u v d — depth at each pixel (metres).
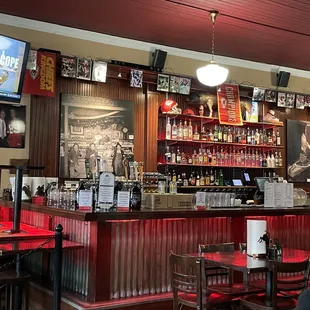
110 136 7.19
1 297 4.58
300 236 5.38
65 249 3.63
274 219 5.16
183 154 7.78
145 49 7.64
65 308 3.98
